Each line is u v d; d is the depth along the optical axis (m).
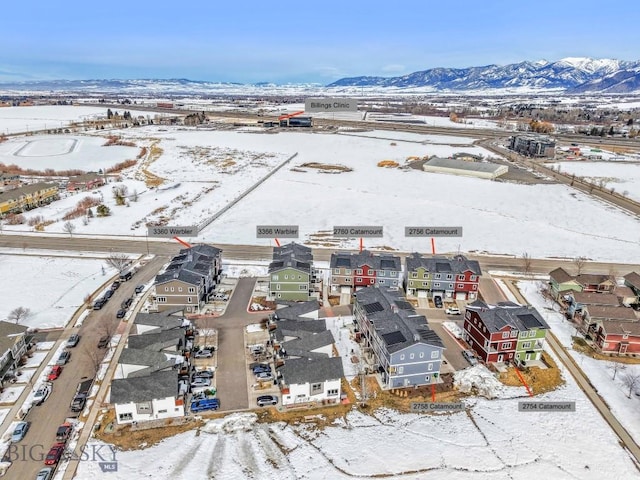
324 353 56.84
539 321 60.47
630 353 62.94
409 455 45.66
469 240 105.56
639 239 106.50
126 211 121.75
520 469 44.16
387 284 78.56
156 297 71.25
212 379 56.22
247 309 73.25
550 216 122.19
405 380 55.47
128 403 48.12
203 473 43.03
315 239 105.38
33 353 60.81
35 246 97.94
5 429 47.62
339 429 48.91
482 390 55.19
